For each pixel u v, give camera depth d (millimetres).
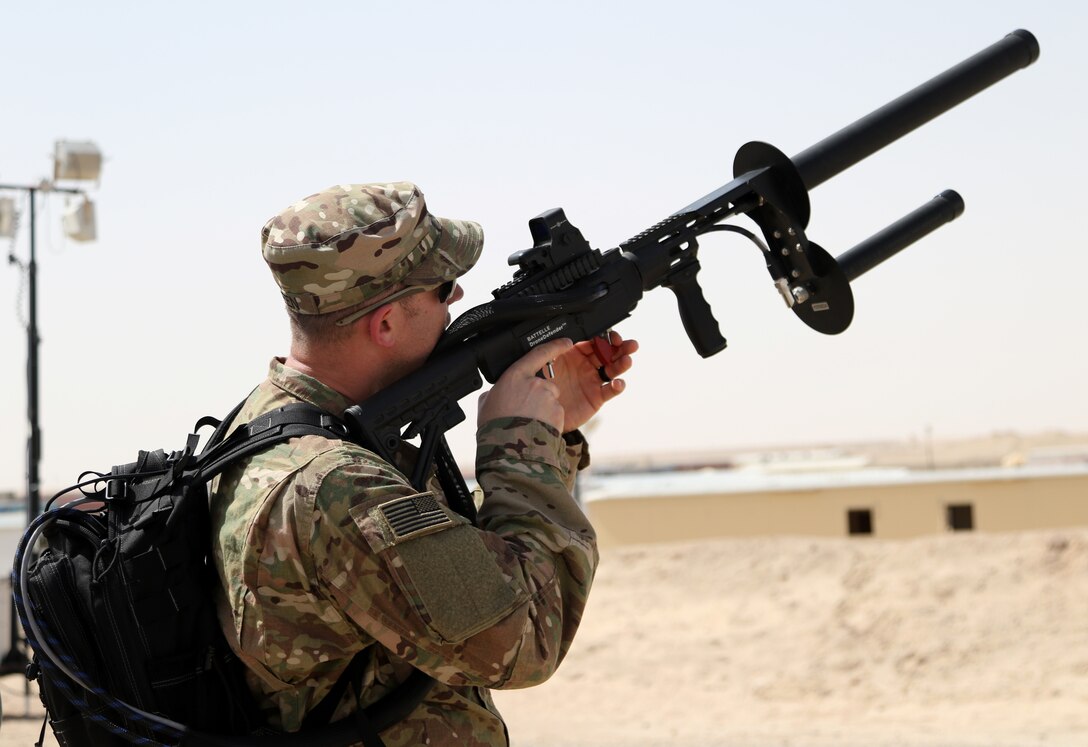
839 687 14258
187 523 1874
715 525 26219
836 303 2586
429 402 1996
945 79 2678
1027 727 11961
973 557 17250
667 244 2387
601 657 15891
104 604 1847
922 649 14812
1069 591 15734
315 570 1781
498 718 2023
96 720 1864
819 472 35219
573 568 1931
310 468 1797
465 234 2033
